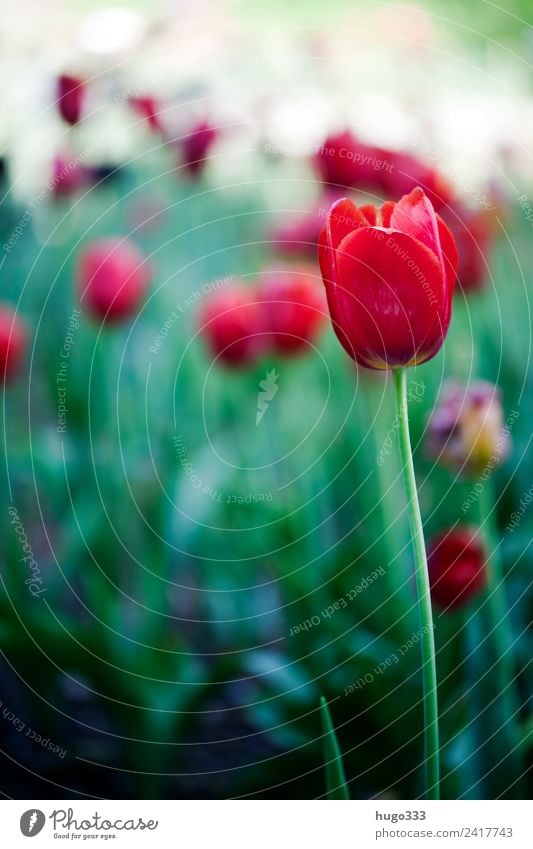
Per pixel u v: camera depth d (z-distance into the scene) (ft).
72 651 3.51
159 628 3.64
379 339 2.60
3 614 3.48
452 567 3.17
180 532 3.97
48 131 4.61
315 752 3.48
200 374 4.40
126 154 4.41
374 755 3.47
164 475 4.10
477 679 3.17
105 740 3.66
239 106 4.37
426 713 2.67
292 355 3.74
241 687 3.88
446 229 2.63
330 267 2.60
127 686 3.51
